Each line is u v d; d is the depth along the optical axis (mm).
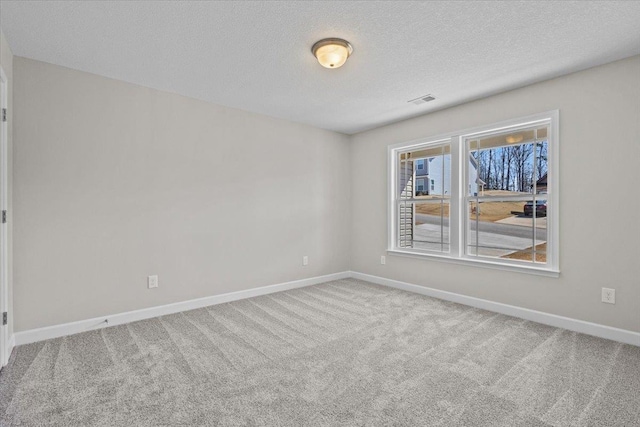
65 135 2693
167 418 1635
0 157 2168
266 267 4062
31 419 1625
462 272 3648
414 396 1825
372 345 2504
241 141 3822
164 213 3236
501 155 3400
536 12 1959
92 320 2820
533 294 3068
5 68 2244
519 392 1860
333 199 4828
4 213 2203
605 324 2637
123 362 2221
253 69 2760
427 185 4098
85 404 1747
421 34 2213
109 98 2916
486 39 2273
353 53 2477
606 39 2258
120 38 2266
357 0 1857
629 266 2523
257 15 2002
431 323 2982
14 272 2463
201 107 3496
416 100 3498
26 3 1870
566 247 2850
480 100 3461
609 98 2611
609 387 1904
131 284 3039
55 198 2650
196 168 3457
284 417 1641
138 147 3078
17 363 2197
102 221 2881
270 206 4102
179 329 2832
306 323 2988
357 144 4938
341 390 1888
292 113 3969
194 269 3443
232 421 1611
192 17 2021
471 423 1595
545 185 3080
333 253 4840
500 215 3410
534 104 3039
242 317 3150
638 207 2484
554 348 2436
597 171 2674
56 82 2652
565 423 1592
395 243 4492
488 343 2535
